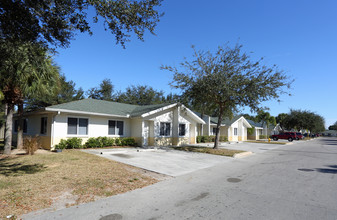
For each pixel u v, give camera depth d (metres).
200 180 7.26
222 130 32.84
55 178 6.74
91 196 5.30
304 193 5.84
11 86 10.85
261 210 4.56
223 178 7.59
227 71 15.29
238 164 10.77
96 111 15.96
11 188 5.65
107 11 5.14
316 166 10.46
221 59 15.43
